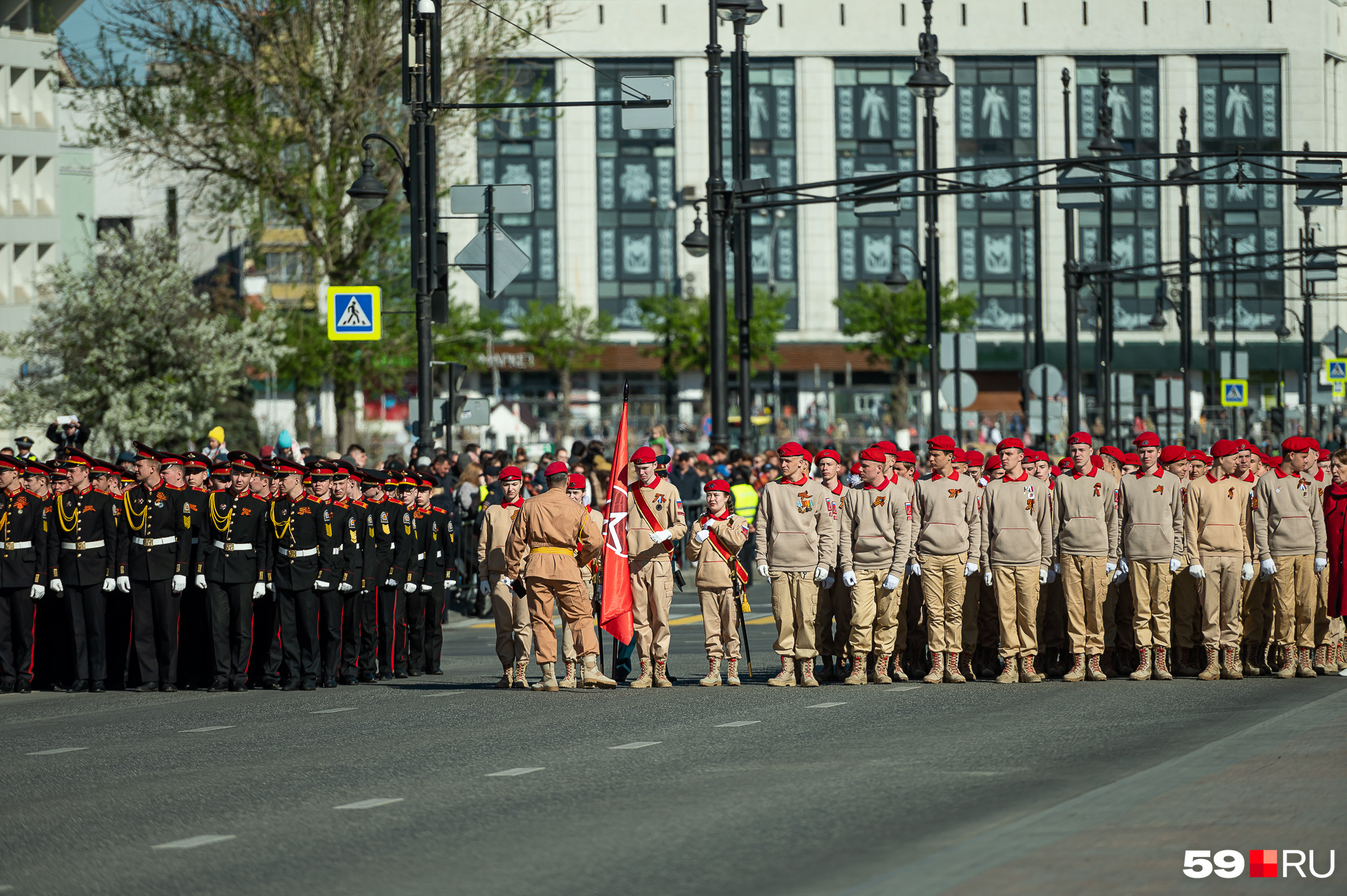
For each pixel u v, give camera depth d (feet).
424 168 184.75
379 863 64.39
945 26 614.75
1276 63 620.08
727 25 609.01
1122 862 59.36
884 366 585.63
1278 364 433.89
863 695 118.83
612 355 604.08
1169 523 128.16
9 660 137.90
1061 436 385.09
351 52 291.99
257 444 334.44
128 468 146.00
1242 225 620.49
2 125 391.45
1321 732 90.48
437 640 144.15
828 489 127.95
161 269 308.19
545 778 82.99
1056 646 136.26
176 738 102.42
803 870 61.41
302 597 132.57
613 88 608.60
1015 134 620.08
